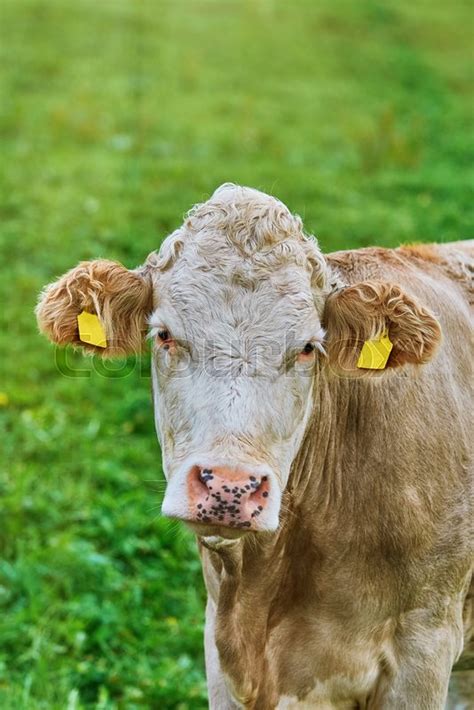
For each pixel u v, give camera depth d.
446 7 29.64
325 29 26.42
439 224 14.24
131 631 7.22
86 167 15.88
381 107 20.72
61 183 15.21
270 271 4.26
